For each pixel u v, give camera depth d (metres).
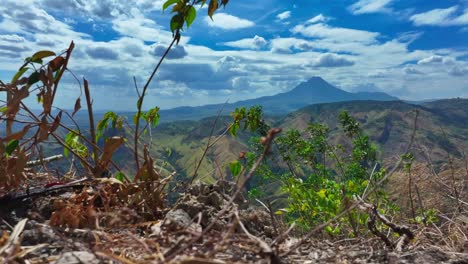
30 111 3.15
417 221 4.43
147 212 3.08
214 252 1.91
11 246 2.04
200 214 2.17
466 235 3.40
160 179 3.45
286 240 2.74
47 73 3.12
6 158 3.14
